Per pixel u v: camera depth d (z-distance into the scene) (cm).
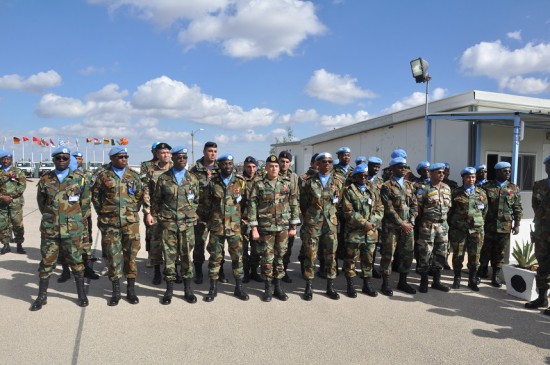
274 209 477
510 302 486
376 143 1240
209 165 561
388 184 515
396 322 414
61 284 524
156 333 376
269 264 479
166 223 466
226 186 479
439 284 535
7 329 379
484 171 659
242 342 360
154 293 501
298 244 815
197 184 490
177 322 405
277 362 324
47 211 434
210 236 483
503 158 908
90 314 422
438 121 965
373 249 508
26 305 443
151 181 559
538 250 470
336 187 500
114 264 454
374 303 477
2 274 560
